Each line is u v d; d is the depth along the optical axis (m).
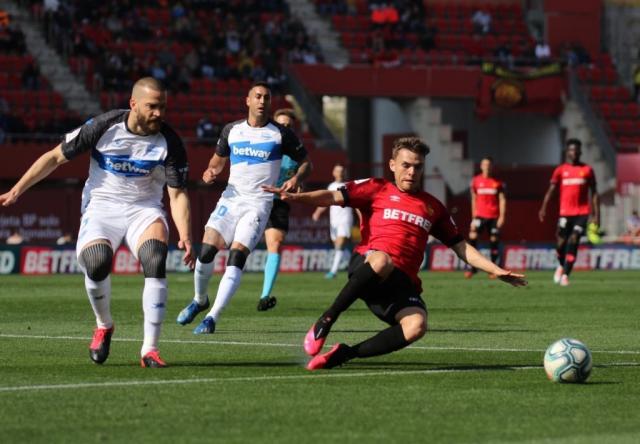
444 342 25.25
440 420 14.68
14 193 19.92
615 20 97.00
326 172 79.56
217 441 13.23
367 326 29.59
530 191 87.81
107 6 85.81
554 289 47.88
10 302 38.38
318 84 85.31
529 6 97.88
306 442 13.20
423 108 86.56
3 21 81.00
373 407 15.62
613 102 93.69
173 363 20.53
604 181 88.50
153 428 13.97
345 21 92.50
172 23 87.69
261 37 87.19
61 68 81.75
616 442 13.38
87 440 13.22
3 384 17.55
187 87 83.00
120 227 20.09
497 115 95.25
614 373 19.52
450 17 96.19
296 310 35.16
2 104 77.00
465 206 86.06
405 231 19.30
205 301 27.33
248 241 27.08
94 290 19.73
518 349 23.67
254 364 20.39
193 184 75.31
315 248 68.19
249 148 27.58
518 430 14.05
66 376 18.55
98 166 20.17
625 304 38.59
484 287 49.41
